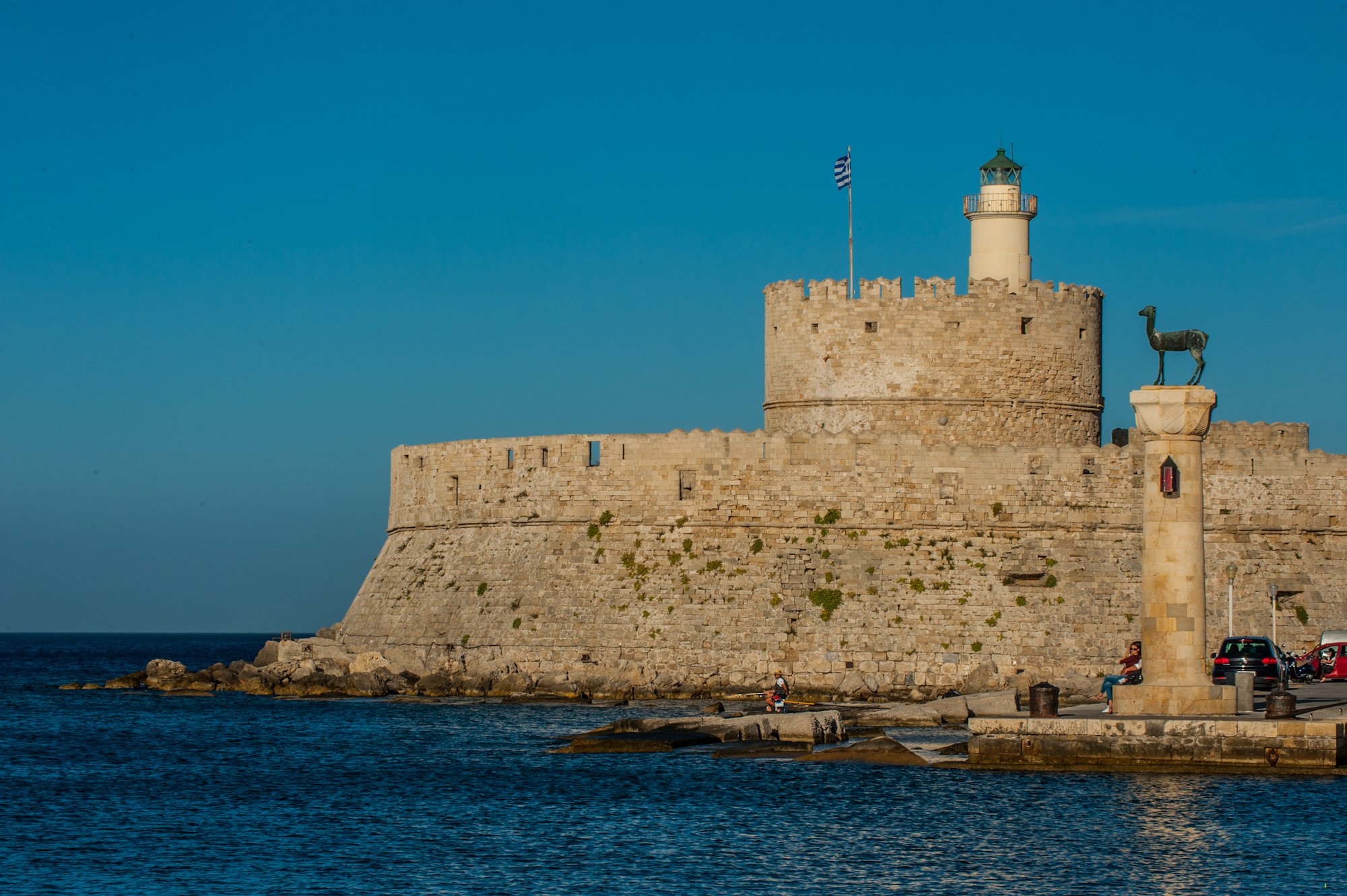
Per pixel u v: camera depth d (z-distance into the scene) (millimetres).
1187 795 49406
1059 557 78625
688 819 49500
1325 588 79188
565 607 82875
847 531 80250
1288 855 42688
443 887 41594
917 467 80000
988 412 86562
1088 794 50312
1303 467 80250
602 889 41156
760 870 42750
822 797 52438
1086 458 79500
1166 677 53406
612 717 74688
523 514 86438
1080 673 76125
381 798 54500
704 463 82062
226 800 54969
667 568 81625
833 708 72500
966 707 68250
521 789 55438
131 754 67625
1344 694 64000
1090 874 41438
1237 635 75062
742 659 78750
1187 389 52688
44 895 41375
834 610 78562
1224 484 79875
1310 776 51375
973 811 48469
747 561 80625
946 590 78188
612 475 83875
